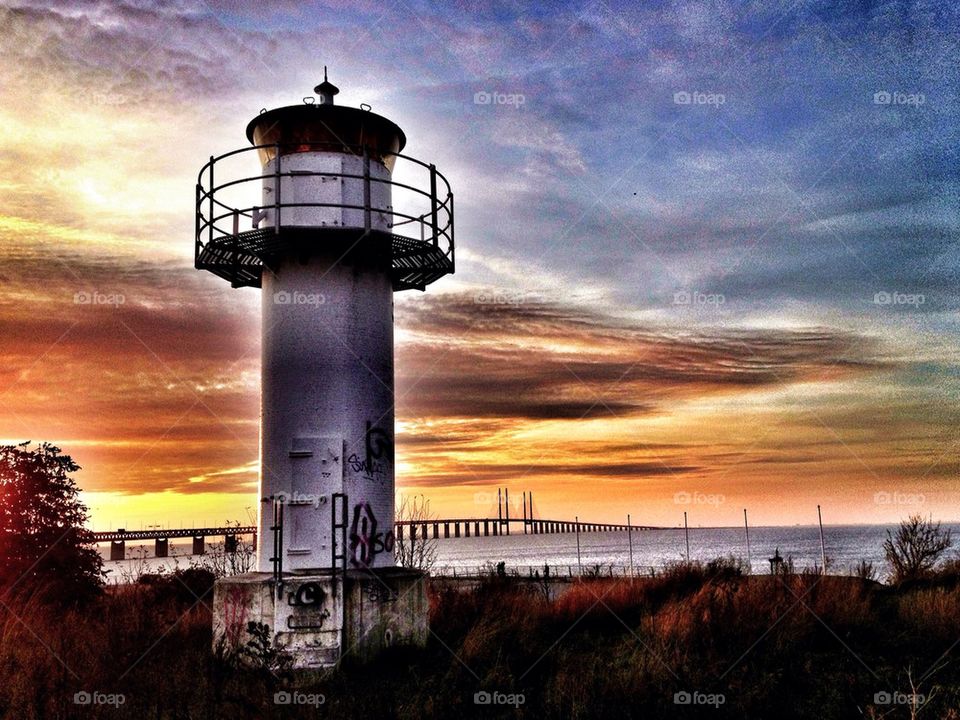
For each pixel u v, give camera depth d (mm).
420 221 11250
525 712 7230
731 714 7227
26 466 15359
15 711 7188
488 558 87500
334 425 10742
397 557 13742
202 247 11211
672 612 11195
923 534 17516
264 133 11539
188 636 10727
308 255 11086
